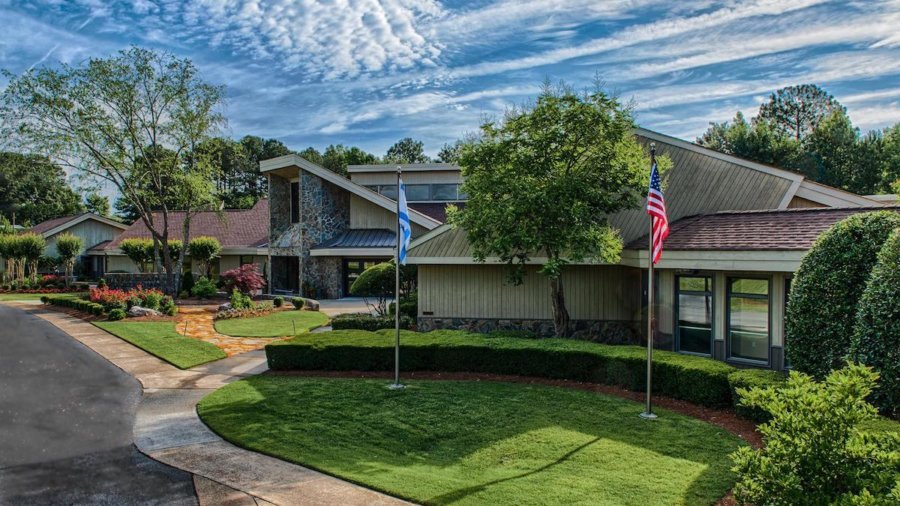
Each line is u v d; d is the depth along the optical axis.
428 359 13.87
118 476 7.87
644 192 15.97
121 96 30.38
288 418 10.34
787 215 14.49
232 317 24.11
